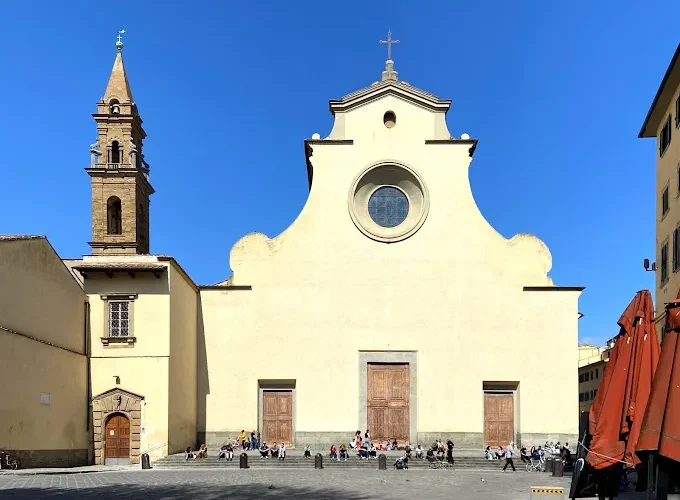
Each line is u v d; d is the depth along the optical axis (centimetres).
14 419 3081
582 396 9038
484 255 4462
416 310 4406
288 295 4428
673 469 1320
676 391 1303
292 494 2333
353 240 4484
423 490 2528
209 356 4378
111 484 2562
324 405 4316
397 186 4628
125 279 3959
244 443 4238
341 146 4600
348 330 4388
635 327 1527
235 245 4475
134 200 6222
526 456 3888
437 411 4306
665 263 3944
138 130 6631
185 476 3009
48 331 3488
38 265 3412
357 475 3203
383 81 4641
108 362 3894
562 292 4412
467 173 4562
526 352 4359
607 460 1465
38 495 2130
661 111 4066
